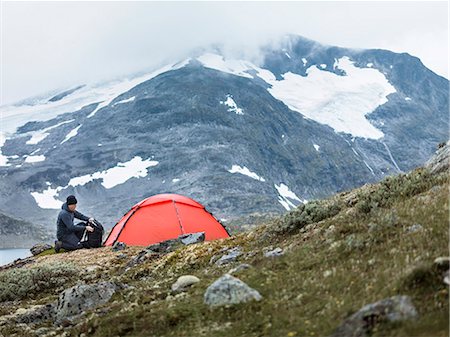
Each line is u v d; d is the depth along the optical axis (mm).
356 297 9000
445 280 8211
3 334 12758
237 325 9289
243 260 14609
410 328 7355
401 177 16375
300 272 11180
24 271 18469
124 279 16906
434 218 11508
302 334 8320
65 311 13258
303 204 17406
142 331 10117
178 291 12328
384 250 10766
